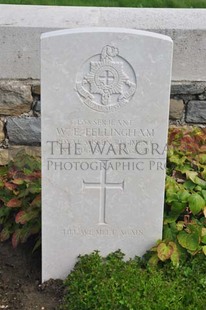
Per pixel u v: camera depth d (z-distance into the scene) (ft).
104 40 7.00
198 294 7.22
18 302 7.54
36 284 7.88
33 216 8.05
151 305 6.91
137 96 7.22
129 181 7.55
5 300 7.59
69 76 7.09
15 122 9.64
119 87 7.17
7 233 8.40
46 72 7.06
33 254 8.38
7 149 9.79
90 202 7.59
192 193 8.03
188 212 8.14
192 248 7.63
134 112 7.27
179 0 14.07
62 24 9.31
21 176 8.53
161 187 7.59
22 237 8.16
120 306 6.95
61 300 7.54
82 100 7.19
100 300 6.98
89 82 7.13
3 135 9.72
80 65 7.07
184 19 9.61
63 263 7.80
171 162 8.61
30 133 9.71
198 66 9.45
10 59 9.33
